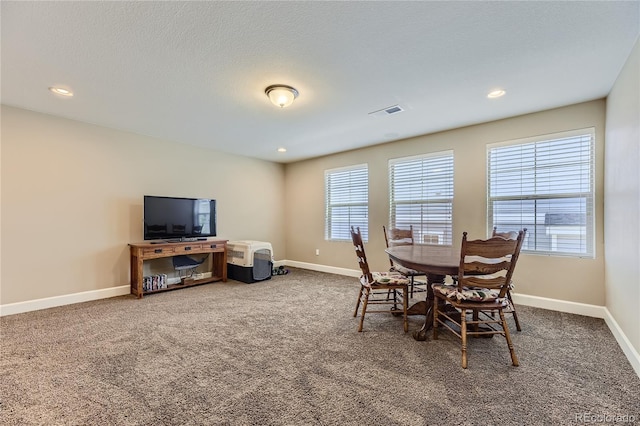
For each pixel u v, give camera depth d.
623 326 2.32
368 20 1.80
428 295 2.73
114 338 2.52
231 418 1.52
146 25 1.84
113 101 3.05
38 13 1.72
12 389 1.77
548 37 1.98
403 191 4.57
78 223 3.64
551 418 1.52
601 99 2.99
